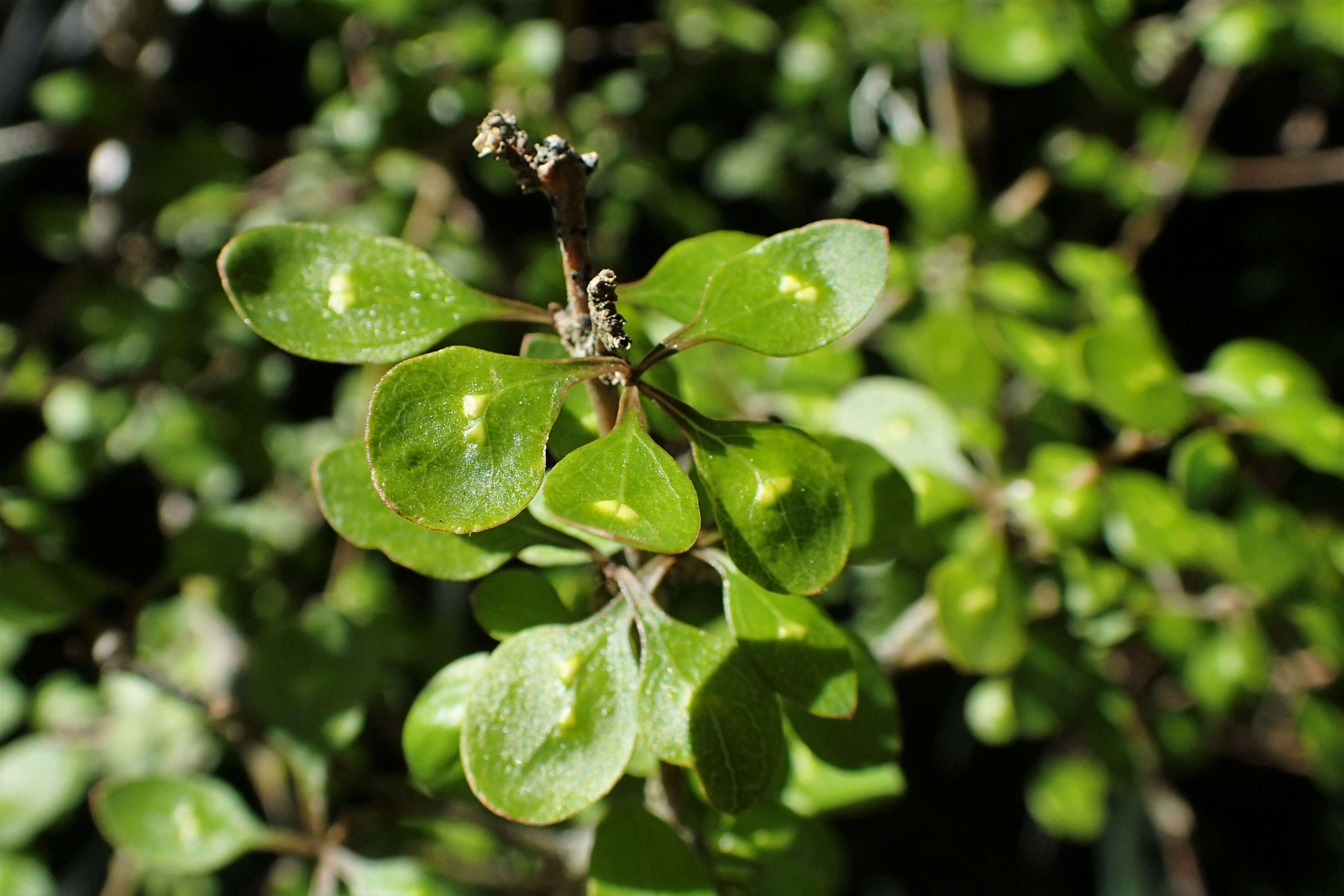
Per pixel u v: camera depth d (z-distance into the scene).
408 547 0.15
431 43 0.30
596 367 0.14
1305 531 0.21
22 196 0.40
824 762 0.16
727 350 0.22
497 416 0.14
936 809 0.41
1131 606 0.22
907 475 0.18
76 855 0.34
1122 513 0.20
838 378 0.22
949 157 0.26
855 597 0.30
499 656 0.15
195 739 0.26
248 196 0.32
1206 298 0.42
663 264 0.15
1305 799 0.41
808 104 0.36
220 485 0.30
